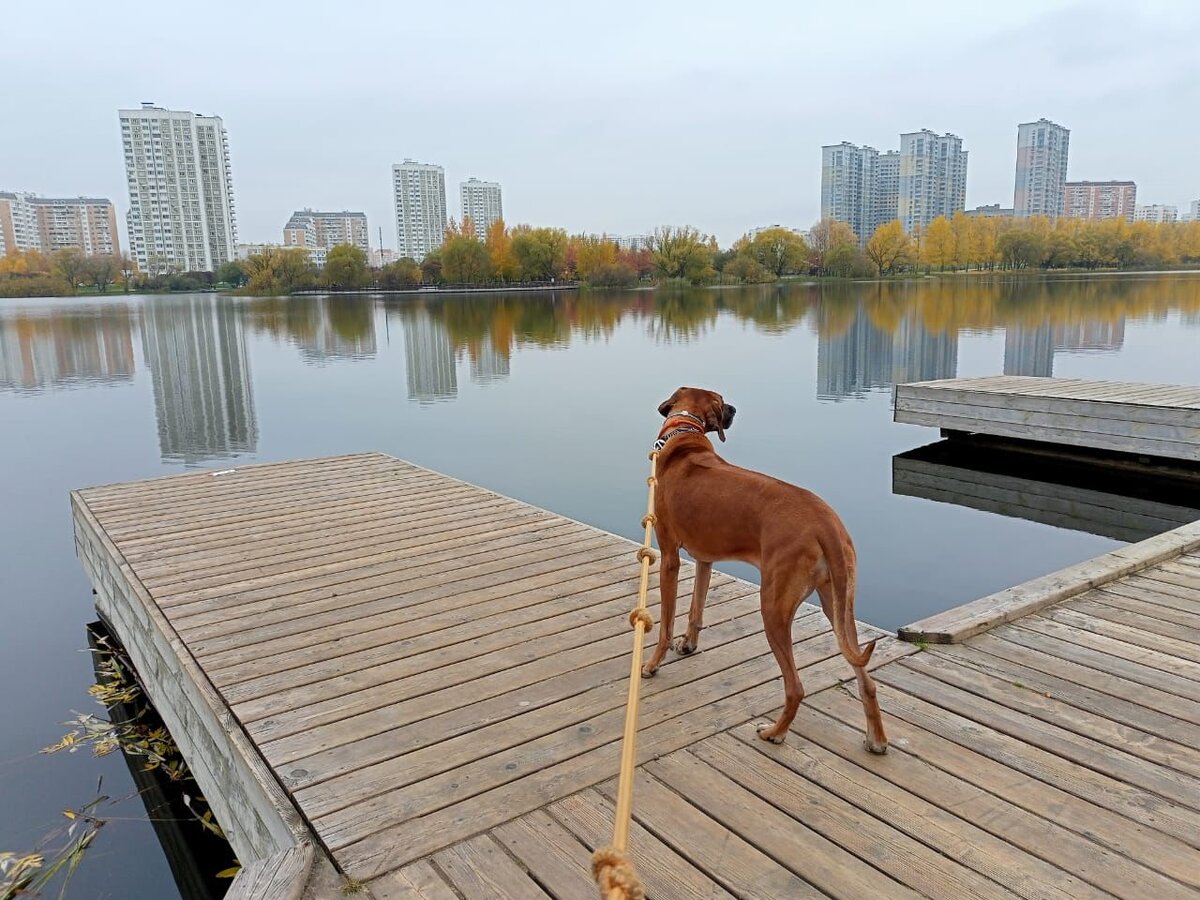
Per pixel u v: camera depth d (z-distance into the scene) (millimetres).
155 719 4332
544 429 10875
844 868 2049
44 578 6320
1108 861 2049
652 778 2457
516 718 2834
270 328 27297
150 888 3141
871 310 30109
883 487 7926
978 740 2613
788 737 2660
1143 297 34625
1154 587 3896
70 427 11781
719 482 2822
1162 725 2676
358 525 5266
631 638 3465
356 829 2260
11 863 3281
